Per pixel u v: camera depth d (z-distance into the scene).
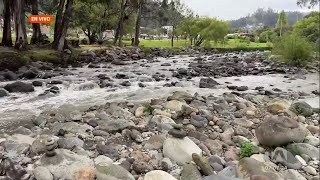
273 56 32.25
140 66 24.78
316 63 28.89
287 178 6.23
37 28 31.39
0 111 10.39
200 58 33.00
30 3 30.72
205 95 13.85
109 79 17.17
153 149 7.15
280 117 7.92
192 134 8.09
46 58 22.86
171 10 54.97
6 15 26.28
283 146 7.47
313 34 41.19
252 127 9.27
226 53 43.12
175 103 10.55
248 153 7.07
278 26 73.62
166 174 5.60
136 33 44.53
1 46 24.61
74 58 25.36
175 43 57.31
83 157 6.20
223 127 9.00
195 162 6.20
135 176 5.78
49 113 9.55
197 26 54.19
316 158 7.22
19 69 18.55
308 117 10.77
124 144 7.45
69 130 7.92
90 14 39.69
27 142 6.93
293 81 19.48
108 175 5.44
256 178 5.63
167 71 21.78
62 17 28.00
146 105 10.43
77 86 14.66
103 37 46.59
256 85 17.75
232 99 12.32
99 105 11.23
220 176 5.41
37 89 14.04
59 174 5.68
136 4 44.50
